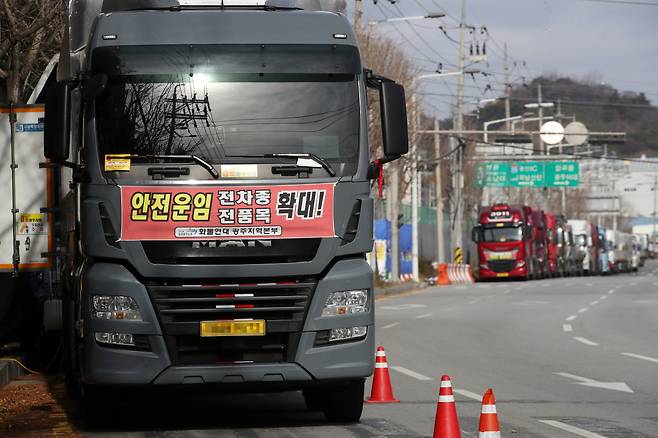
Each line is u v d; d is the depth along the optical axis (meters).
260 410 17.72
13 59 26.89
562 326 37.22
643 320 40.44
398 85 15.72
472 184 105.12
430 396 19.48
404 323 38.47
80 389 18.38
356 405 16.11
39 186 21.64
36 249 21.62
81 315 15.30
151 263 14.80
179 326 14.75
